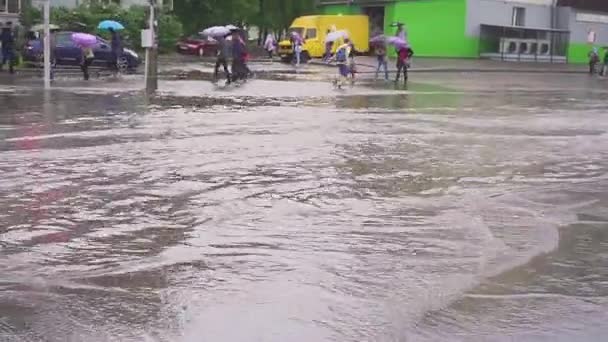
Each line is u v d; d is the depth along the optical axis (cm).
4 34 2902
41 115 1611
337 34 3469
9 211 801
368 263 650
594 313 541
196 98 2120
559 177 1098
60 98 1994
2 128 1402
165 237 717
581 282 612
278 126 1554
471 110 2077
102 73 3120
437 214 841
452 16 5441
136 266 629
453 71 4297
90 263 635
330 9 6462
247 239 717
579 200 938
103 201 856
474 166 1168
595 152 1352
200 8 5806
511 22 5700
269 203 870
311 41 4725
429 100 2353
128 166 1069
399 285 593
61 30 3666
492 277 619
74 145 1230
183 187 942
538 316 533
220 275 609
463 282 602
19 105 1794
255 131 1467
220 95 2242
